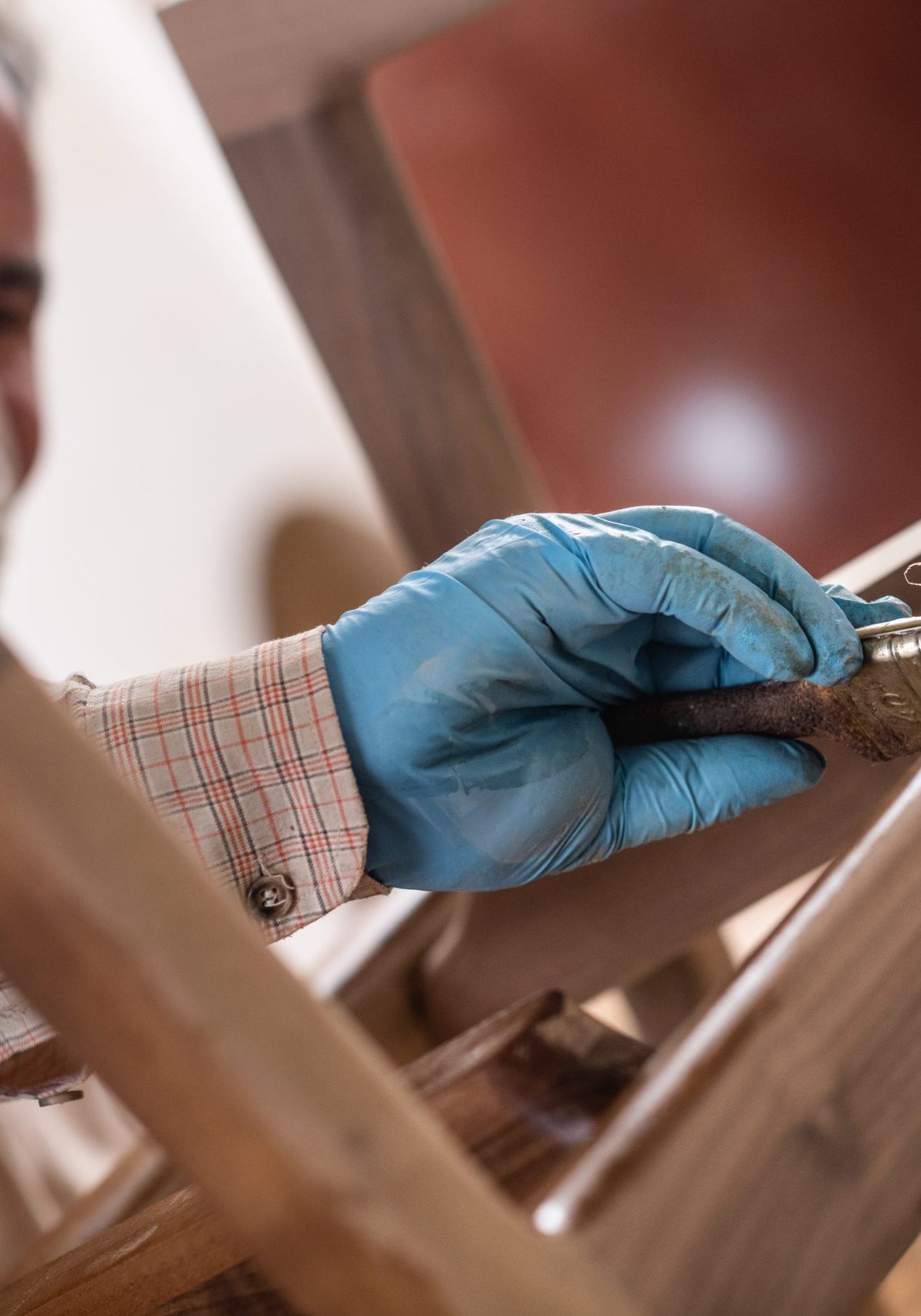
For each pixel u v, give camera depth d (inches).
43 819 13.5
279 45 53.3
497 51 107.4
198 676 35.3
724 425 102.9
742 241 101.9
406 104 110.3
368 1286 13.4
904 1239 15.2
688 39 102.3
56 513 97.6
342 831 34.1
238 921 14.3
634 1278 14.1
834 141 99.8
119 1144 74.2
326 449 105.3
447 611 34.9
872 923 16.5
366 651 34.8
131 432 100.0
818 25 99.8
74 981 13.7
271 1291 23.4
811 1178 15.0
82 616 98.9
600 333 107.0
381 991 58.0
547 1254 13.8
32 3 94.7
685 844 46.2
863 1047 15.7
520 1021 27.0
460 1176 13.8
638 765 38.4
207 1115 13.5
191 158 106.2
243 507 102.4
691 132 103.4
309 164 56.9
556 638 36.4
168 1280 24.7
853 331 99.1
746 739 37.4
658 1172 14.8
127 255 101.9
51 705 14.3
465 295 110.8
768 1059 15.6
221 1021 13.4
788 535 103.0
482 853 36.5
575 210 107.0
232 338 104.6
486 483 62.7
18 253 80.9
